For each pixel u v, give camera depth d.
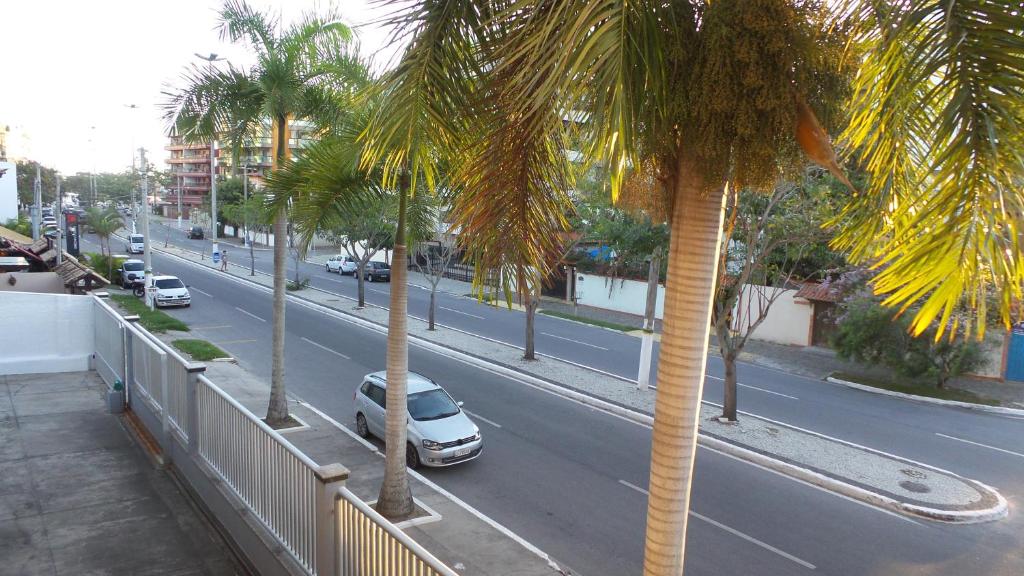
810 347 27.42
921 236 3.11
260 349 22.67
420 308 33.53
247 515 7.14
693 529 10.34
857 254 4.34
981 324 2.90
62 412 12.10
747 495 11.80
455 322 30.03
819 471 12.91
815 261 24.19
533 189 4.71
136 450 10.41
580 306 37.06
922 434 16.25
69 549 7.40
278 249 13.93
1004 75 2.77
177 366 9.25
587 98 3.31
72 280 23.55
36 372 14.77
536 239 4.78
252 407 15.70
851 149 4.31
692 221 3.93
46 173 74.19
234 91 12.41
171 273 44.12
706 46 3.32
